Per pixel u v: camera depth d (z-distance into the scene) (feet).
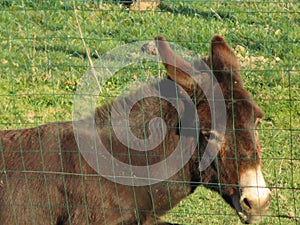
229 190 21.65
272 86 37.78
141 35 40.24
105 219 22.09
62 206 22.31
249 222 21.49
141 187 22.11
